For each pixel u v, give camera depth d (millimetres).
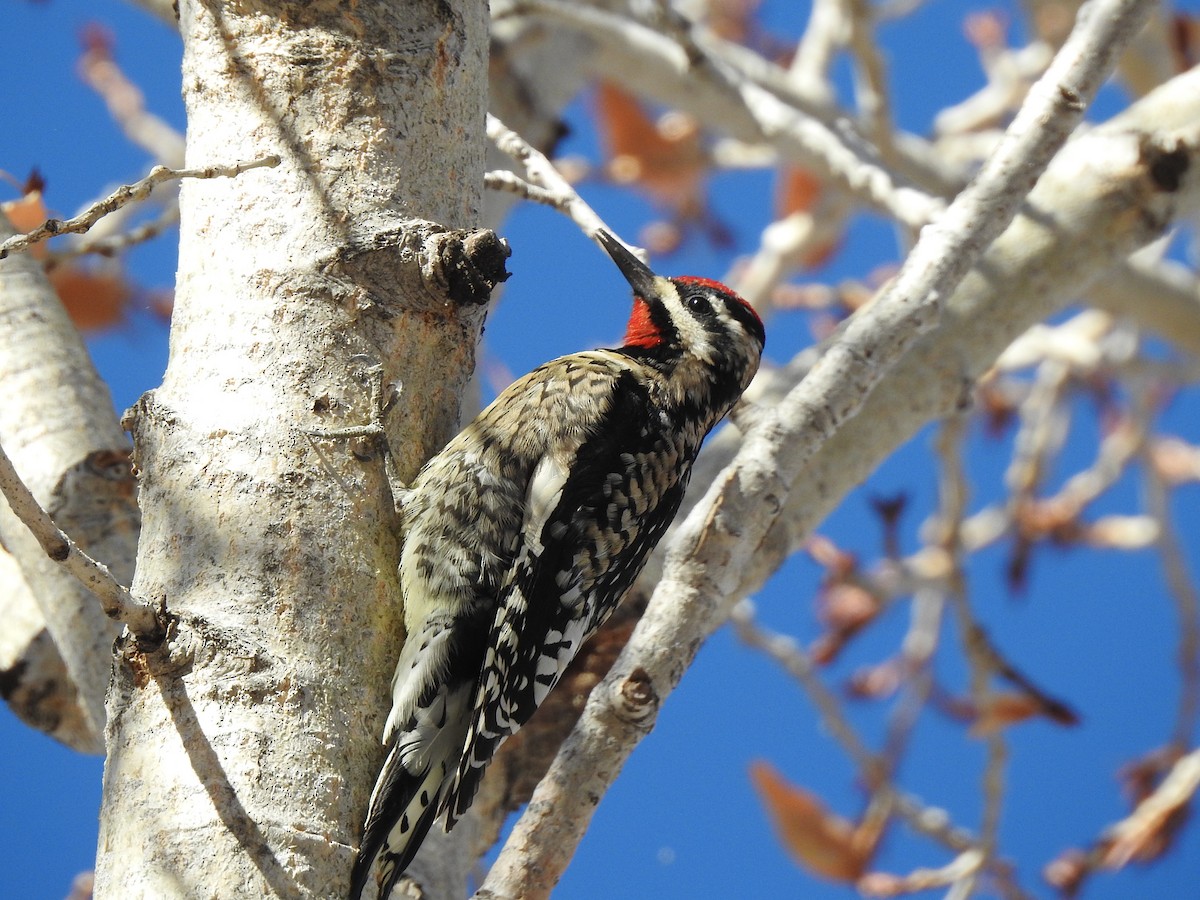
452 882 8898
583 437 9406
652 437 9742
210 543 6773
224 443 7016
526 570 8781
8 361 9430
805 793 12508
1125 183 10859
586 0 14992
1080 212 10812
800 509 9750
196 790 6094
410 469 7598
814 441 7211
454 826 8047
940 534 12930
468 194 8023
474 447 9062
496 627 8531
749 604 12586
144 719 6293
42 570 8602
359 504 7195
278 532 6871
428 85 7895
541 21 13633
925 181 14906
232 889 5969
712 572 6914
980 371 10469
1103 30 7758
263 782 6250
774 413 7258
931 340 10344
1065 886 13141
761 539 7086
